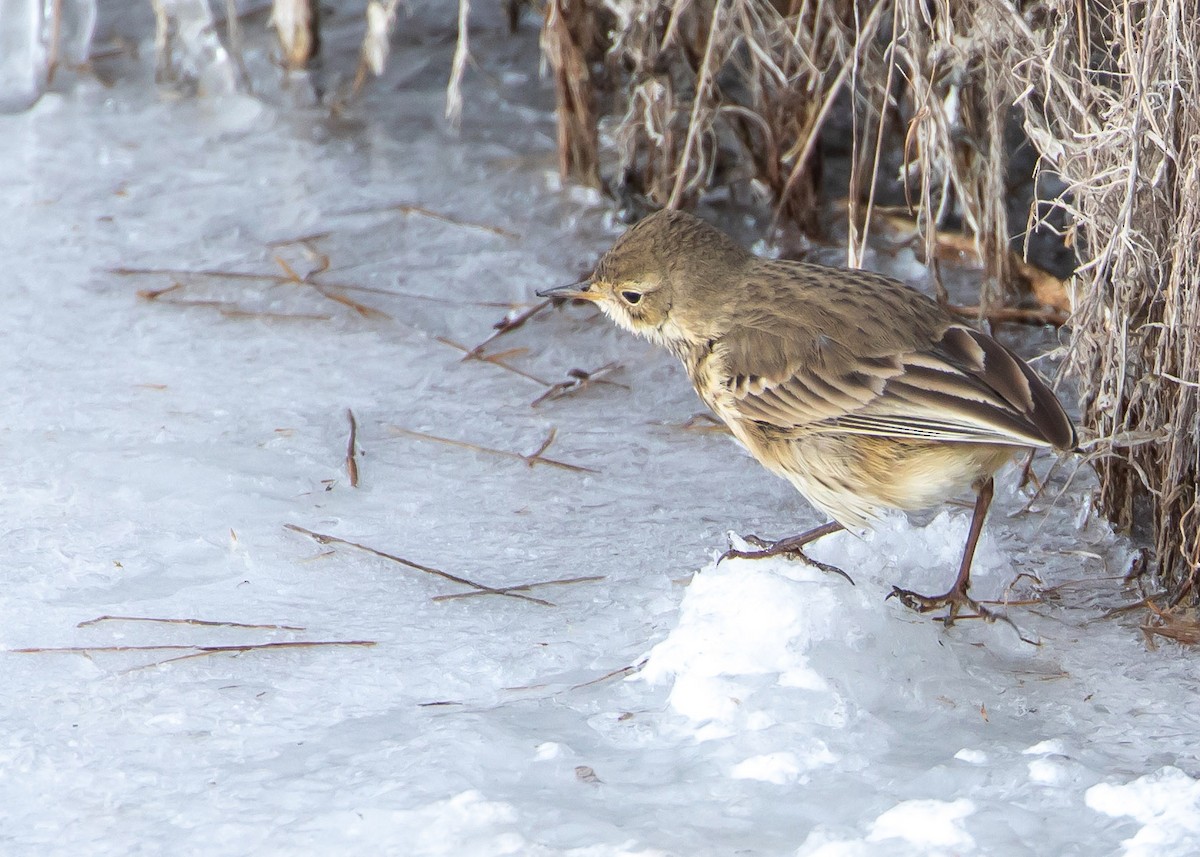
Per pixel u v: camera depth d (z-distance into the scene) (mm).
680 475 11273
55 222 14938
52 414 11500
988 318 13398
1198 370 9250
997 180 13055
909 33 12133
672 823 7008
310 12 18344
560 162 16109
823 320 9680
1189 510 9414
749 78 15000
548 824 6934
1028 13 11375
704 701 7969
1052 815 7098
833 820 7059
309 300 13750
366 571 9672
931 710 8289
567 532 10352
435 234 15078
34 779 7367
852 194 12711
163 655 8555
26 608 8977
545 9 15789
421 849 6738
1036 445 8484
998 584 9836
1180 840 6758
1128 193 9320
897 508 9484
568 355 13086
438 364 12820
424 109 17906
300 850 6770
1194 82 9156
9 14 17453
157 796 7242
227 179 16109
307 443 11375
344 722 7953
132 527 10000
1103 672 8727
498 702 8211
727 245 10453
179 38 18047
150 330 13039
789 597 8516
